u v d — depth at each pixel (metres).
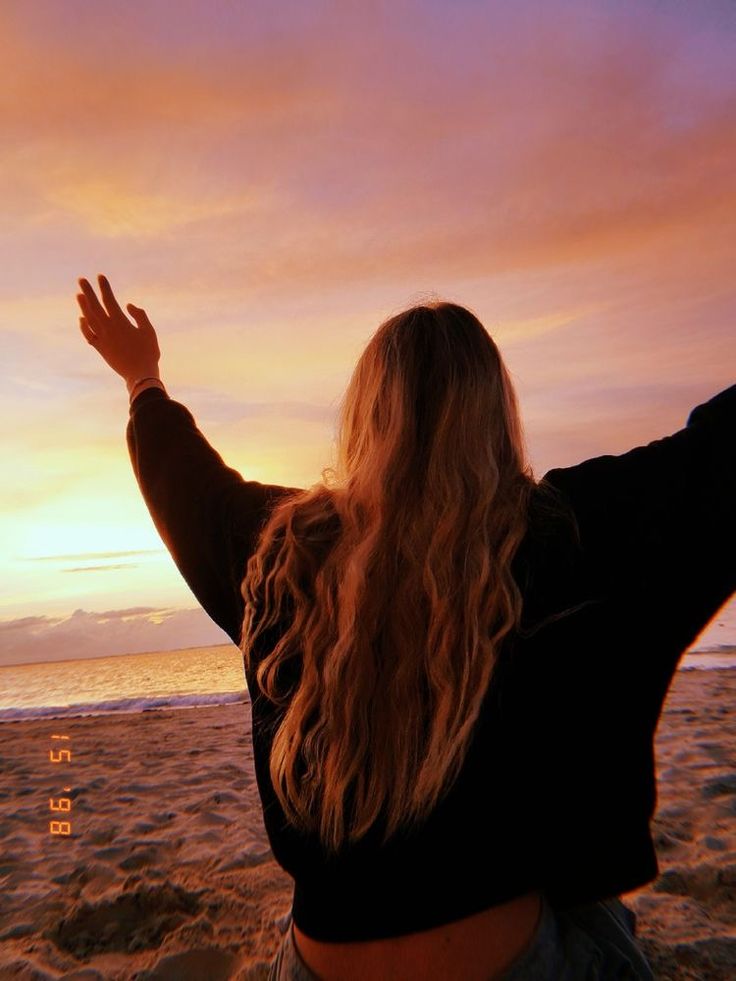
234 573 1.10
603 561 0.87
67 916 2.95
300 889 0.96
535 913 0.91
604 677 0.86
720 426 0.93
